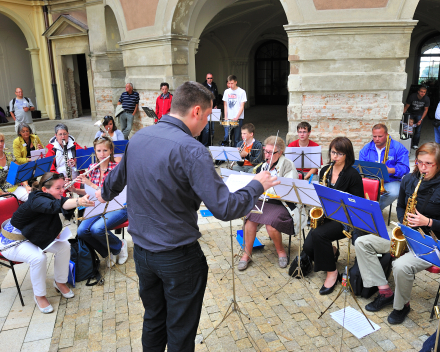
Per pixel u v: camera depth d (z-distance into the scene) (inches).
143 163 74.6
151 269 79.8
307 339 113.2
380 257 131.6
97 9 478.9
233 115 319.3
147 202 75.7
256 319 122.6
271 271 151.4
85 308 130.6
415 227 118.6
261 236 182.2
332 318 122.3
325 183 141.3
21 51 607.5
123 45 374.6
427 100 319.3
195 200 77.7
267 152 152.8
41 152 208.4
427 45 564.4
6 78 595.8
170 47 326.6
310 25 259.1
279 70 722.2
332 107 274.2
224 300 133.1
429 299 130.0
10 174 173.2
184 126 76.9
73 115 608.7
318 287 139.9
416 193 119.0
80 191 151.3
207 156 72.2
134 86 378.0
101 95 514.0
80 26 510.0
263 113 599.8
